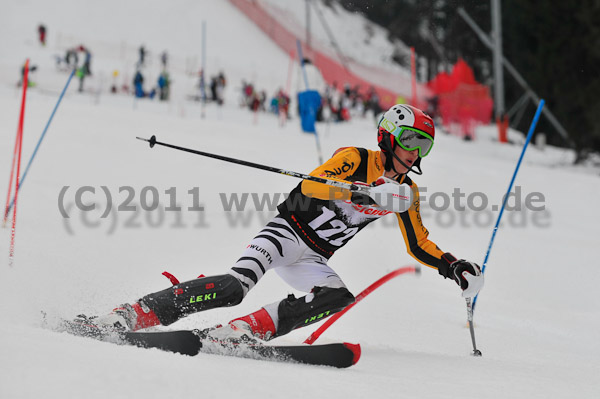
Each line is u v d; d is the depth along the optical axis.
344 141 70.50
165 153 43.03
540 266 29.27
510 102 128.62
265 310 11.17
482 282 12.31
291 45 161.00
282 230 12.10
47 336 8.80
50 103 63.72
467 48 135.75
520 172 67.19
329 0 186.75
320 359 10.24
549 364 13.80
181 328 13.10
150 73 116.44
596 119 95.25
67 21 136.50
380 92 153.62
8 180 27.48
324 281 11.98
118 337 9.72
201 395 7.29
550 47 100.88
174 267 18.52
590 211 48.75
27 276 13.96
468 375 10.88
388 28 174.38
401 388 9.20
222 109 99.19
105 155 38.59
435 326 17.09
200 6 159.62
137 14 148.12
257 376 8.63
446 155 74.62
